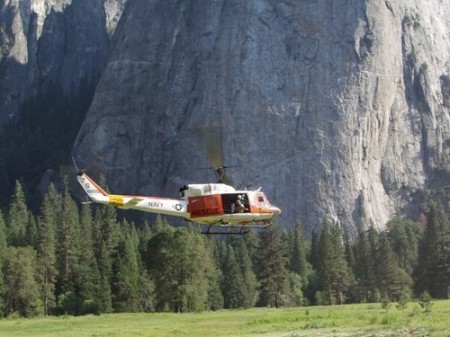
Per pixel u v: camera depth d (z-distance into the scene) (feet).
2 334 411.75
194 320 503.20
